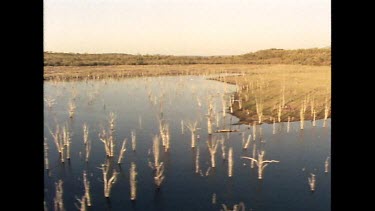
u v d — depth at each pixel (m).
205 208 22.17
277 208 22.08
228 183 25.69
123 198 24.11
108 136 36.00
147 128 39.53
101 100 55.62
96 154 31.77
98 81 79.62
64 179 26.92
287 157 29.89
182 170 28.17
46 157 30.75
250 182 25.56
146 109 49.44
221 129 38.91
